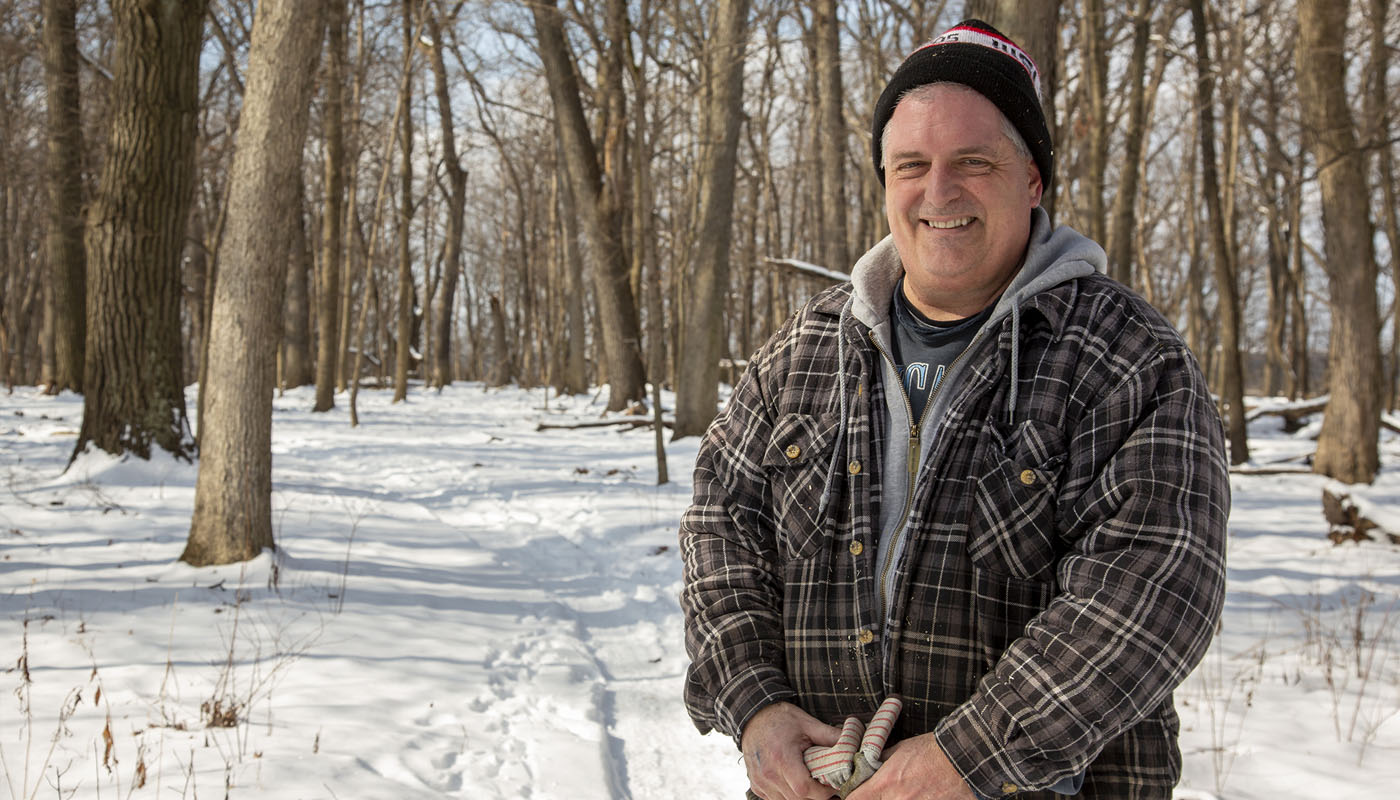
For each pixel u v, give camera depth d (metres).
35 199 25.09
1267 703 4.57
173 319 10.16
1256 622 6.05
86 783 3.40
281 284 6.44
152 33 9.76
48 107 18.66
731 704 1.46
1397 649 5.38
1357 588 6.87
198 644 5.04
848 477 1.48
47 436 13.51
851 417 1.50
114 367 9.84
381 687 4.54
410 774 3.62
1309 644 5.40
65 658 4.76
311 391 29.06
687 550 1.64
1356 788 3.63
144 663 4.71
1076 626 1.21
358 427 17.92
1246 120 13.13
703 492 1.65
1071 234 1.47
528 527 8.81
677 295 23.56
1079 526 1.30
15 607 5.57
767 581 1.57
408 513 9.26
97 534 7.54
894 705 1.35
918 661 1.38
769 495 1.58
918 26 15.06
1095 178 13.55
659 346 11.09
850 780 1.30
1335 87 10.95
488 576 6.92
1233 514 9.96
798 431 1.52
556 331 30.56
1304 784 3.68
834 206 18.00
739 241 32.69
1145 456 1.25
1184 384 1.29
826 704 1.47
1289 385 27.58
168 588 6.00
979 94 1.41
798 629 1.48
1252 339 44.97
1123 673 1.18
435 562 7.20
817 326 1.61
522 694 4.58
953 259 1.42
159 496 9.09
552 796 3.52
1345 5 10.81
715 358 15.20
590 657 5.27
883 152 1.52
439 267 45.25
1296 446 16.14
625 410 19.53
